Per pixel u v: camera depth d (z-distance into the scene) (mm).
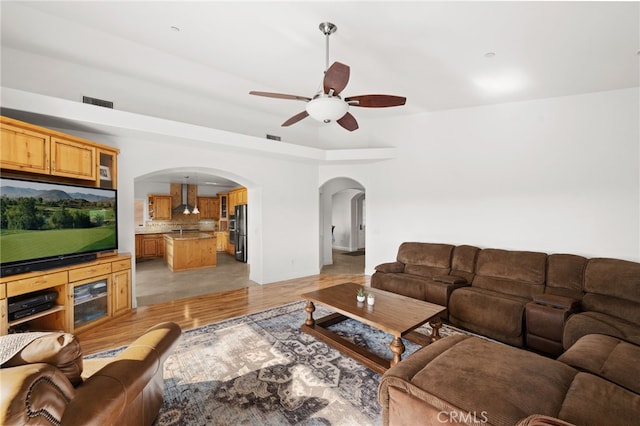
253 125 4836
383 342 2734
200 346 2588
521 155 3650
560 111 3369
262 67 3195
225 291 4477
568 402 1220
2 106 2510
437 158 4469
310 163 5520
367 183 5410
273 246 5129
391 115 4867
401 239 4953
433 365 1493
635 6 1894
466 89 3436
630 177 2951
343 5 2080
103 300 3100
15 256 2406
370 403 1837
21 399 842
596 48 2400
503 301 2799
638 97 2910
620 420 1110
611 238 3055
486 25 2215
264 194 5000
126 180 3627
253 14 2266
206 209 9508
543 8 1978
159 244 8203
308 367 2246
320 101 2160
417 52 2672
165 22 2426
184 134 3639
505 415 1129
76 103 2879
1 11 2326
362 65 2977
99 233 3168
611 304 2424
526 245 3615
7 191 2369
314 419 1689
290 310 3574
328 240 7031
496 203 3865
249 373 2158
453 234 4297
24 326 2654
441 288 3266
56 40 2762
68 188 2844
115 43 2785
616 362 1523
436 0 1972
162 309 3594
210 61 3094
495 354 1577
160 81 3639
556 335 2434
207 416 1703
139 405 1426
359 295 2680
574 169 3273
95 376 1171
